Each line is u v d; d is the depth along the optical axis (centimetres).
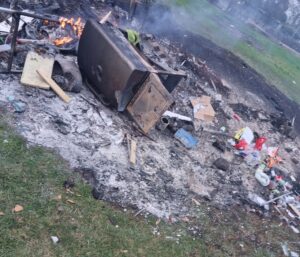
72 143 575
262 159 849
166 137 725
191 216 572
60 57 726
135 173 591
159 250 488
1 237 403
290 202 744
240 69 1365
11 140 521
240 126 947
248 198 685
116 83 637
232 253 542
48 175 502
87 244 445
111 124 653
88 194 510
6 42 708
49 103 622
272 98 1280
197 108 879
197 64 1131
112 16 1069
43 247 416
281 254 589
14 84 620
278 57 1994
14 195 454
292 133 1068
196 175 670
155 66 725
